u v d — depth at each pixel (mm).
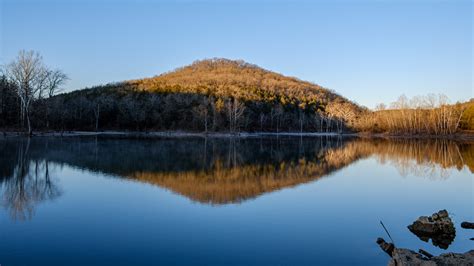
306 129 119625
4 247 10445
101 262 9562
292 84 175375
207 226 12781
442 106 91750
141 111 94000
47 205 15141
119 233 11844
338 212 15094
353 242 11508
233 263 9727
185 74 195750
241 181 21750
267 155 38312
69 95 111875
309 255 10375
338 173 26266
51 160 28438
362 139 80500
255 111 113312
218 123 93562
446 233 12539
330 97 163125
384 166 30859
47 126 68875
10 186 18672
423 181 23344
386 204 16812
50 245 10664
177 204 15750
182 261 9766
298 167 28891
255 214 14453
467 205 17000
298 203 16531
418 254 9875
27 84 53875
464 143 64875
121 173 23516
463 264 9367
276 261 9922
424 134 90562
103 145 45219
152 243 11023
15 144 40938
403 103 102688
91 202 15789
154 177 22359
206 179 22094
